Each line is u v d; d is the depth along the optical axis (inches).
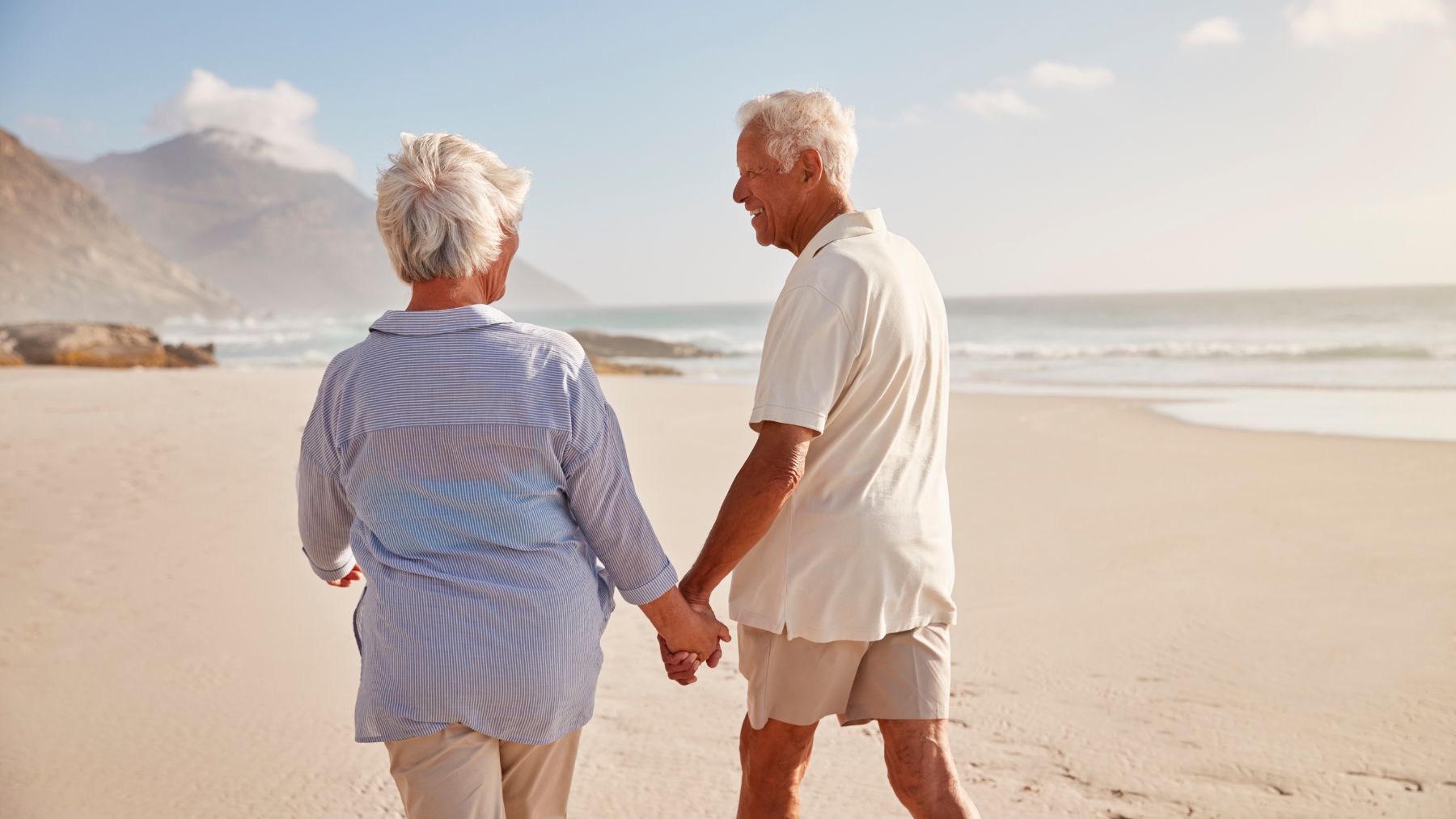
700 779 108.6
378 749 117.4
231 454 334.6
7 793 104.6
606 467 65.5
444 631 60.2
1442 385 544.1
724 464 319.9
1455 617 149.8
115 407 484.7
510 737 61.9
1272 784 102.7
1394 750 108.7
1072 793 102.3
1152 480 272.2
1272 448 320.5
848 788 105.9
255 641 153.5
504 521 61.5
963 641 149.1
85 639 153.5
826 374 72.1
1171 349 962.7
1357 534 203.3
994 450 335.3
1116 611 160.2
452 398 61.4
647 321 3892.7
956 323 2038.6
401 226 63.9
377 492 62.5
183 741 118.2
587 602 65.5
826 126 80.7
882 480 76.1
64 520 234.5
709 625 74.9
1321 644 141.7
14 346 992.9
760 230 87.3
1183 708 122.1
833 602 75.4
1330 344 1002.7
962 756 111.2
